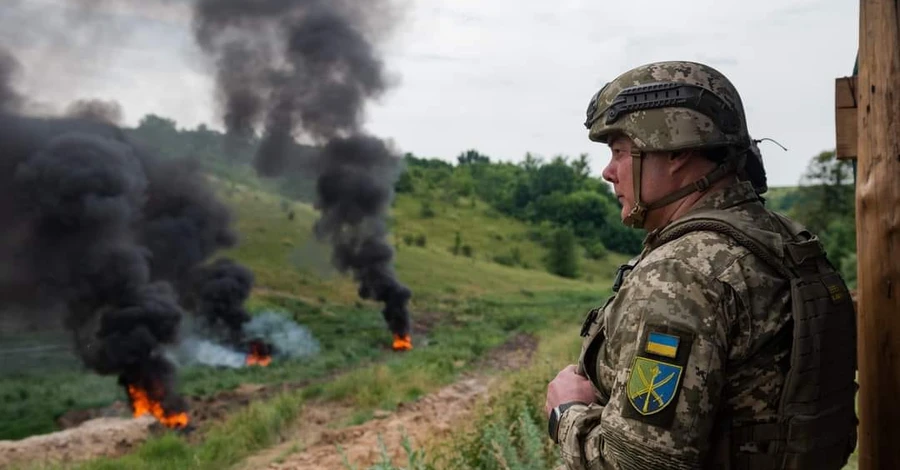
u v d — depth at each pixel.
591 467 1.64
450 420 11.45
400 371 22.05
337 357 31.70
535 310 48.56
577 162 105.44
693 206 1.75
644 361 1.54
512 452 4.62
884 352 2.18
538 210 94.12
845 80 2.43
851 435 1.76
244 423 14.91
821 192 42.28
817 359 1.55
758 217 1.72
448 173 110.50
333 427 14.50
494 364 24.20
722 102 1.72
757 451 1.55
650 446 1.50
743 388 1.55
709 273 1.56
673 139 1.70
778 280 1.58
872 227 2.21
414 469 4.27
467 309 49.09
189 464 12.38
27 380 27.56
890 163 2.17
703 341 1.51
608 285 70.44
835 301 1.65
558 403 1.83
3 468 14.77
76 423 20.95
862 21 2.25
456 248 73.38
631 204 1.80
